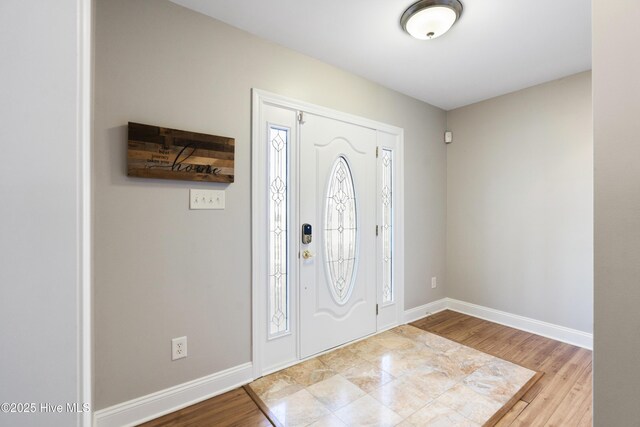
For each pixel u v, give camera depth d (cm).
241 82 192
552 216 267
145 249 159
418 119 314
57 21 58
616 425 66
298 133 221
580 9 172
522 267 286
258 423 159
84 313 62
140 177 156
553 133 266
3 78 54
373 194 274
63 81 58
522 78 263
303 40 205
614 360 66
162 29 164
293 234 219
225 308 187
